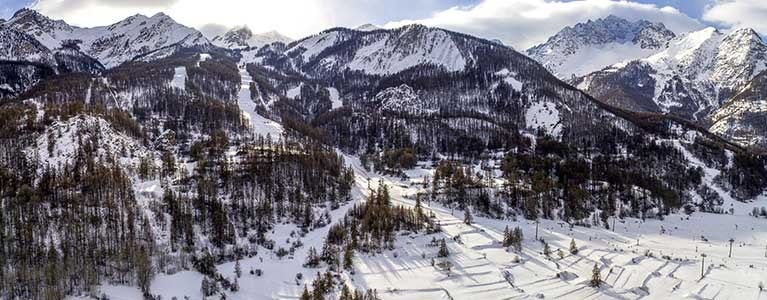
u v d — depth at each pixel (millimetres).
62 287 194375
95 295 195000
